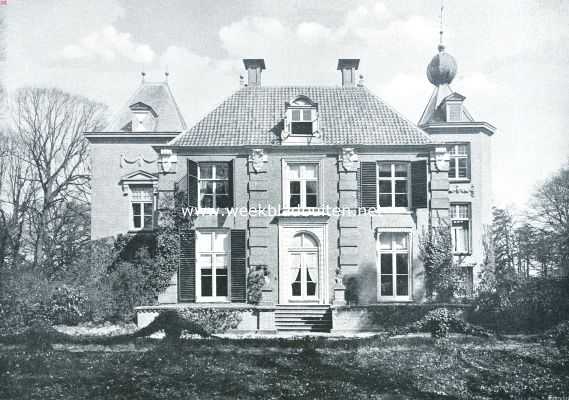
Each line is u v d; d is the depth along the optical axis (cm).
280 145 2356
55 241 3388
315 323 2238
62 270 3056
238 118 2480
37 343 1681
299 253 2347
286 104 2386
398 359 1572
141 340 1798
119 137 2964
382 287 2334
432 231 2330
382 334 1823
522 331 2059
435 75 2898
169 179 2366
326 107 2517
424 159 2366
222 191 2398
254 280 2305
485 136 2909
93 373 1441
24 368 1469
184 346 1700
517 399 1350
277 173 2372
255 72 2655
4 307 2239
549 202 2847
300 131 2392
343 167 2359
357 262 2319
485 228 2878
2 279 2320
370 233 2339
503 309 2134
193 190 2355
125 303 2339
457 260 2825
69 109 3005
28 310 2261
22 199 3158
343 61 2659
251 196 2355
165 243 2334
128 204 2944
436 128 2914
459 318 1948
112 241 2897
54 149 3180
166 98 3070
